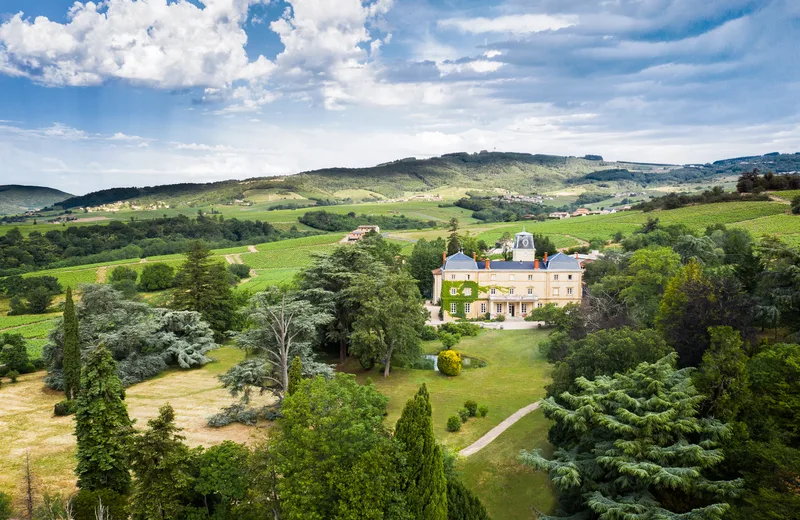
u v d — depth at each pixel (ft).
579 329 220.23
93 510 111.04
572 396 118.73
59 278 526.16
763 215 505.25
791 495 89.71
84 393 124.26
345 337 245.04
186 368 245.86
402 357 231.09
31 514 115.75
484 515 113.70
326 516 93.09
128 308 253.44
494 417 180.04
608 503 95.76
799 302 181.37
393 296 227.61
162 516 105.60
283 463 95.66
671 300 190.29
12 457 151.43
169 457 106.83
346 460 97.50
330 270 248.32
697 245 326.24
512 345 271.49
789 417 115.65
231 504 112.47
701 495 100.83
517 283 337.11
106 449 122.93
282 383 181.68
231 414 174.19
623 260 350.23
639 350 142.31
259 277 532.32
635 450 102.27
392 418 180.24
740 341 126.41
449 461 122.52
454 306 338.75
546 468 107.55
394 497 96.48
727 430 104.22
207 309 296.30
